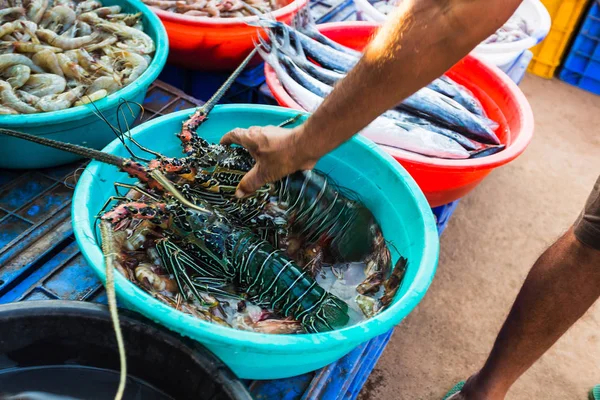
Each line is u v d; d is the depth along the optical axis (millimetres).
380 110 1165
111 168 1776
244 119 2102
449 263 3207
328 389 1750
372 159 2018
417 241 1794
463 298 3023
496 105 2727
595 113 4672
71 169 2133
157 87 2619
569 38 4891
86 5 2492
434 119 2547
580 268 1754
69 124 1927
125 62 2232
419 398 2547
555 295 1820
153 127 1933
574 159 4125
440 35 1030
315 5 3459
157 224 1724
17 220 1921
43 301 1383
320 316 1756
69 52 2178
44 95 2012
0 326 1350
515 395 2617
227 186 1817
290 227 2002
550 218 3594
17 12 2242
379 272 1905
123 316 1385
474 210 3580
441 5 1010
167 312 1327
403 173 1935
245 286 1823
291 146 1304
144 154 1944
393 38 1061
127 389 1462
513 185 3818
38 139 1492
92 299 1722
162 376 1436
